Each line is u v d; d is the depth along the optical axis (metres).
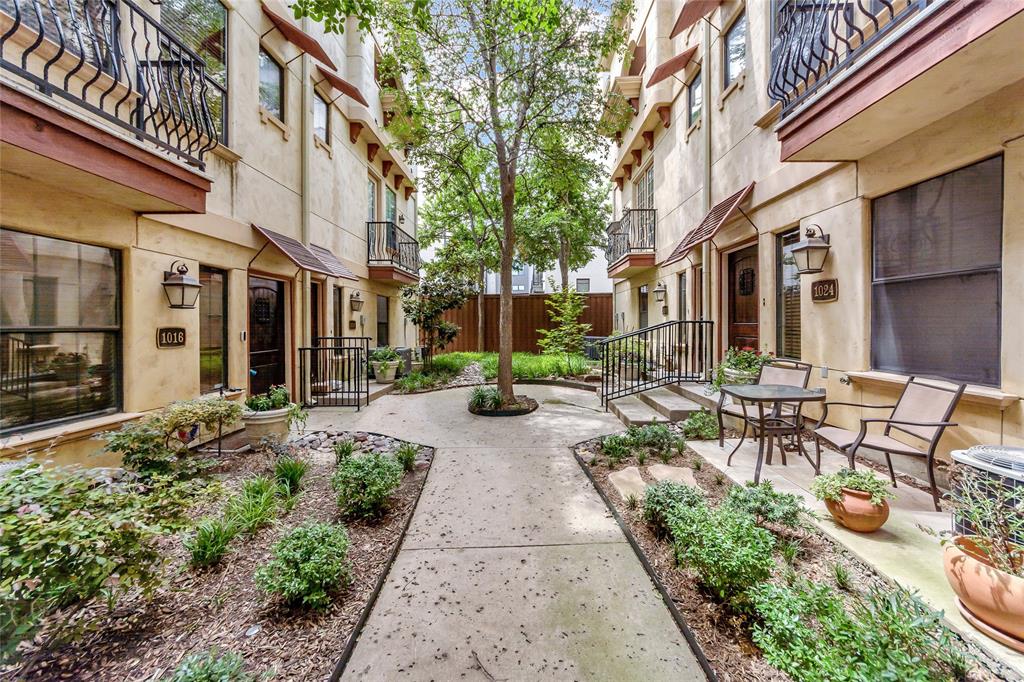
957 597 1.88
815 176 4.29
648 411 5.65
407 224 13.09
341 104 8.21
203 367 4.82
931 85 2.70
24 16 3.06
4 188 2.94
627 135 10.55
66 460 3.36
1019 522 1.76
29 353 3.20
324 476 3.76
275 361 6.33
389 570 2.41
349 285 8.61
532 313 15.51
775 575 2.22
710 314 6.50
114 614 2.04
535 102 6.84
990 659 1.65
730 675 1.68
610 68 11.68
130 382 3.83
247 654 1.82
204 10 4.76
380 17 6.13
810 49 3.58
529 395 7.55
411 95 6.90
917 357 3.43
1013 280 2.75
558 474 3.80
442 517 3.02
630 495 3.19
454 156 6.99
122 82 3.77
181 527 2.05
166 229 4.20
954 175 3.14
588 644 1.88
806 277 4.51
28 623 1.57
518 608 2.10
